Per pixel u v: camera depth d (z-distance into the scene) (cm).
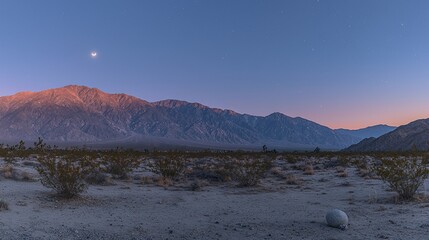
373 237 917
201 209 1340
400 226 1016
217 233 985
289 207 1382
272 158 5044
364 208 1312
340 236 938
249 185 2061
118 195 1619
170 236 955
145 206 1380
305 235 958
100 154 4634
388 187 1853
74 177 1465
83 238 910
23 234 905
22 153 4225
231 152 6925
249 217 1197
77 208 1286
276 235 962
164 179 2211
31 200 1366
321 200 1541
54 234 927
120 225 1056
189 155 5456
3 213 1107
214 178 2327
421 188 1714
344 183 2095
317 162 4406
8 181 1872
